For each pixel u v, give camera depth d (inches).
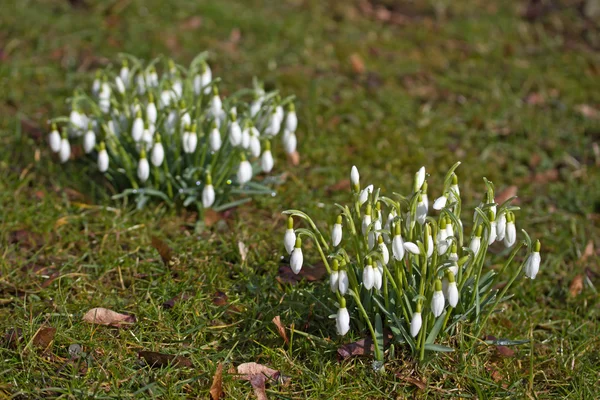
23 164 154.6
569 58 227.6
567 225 152.7
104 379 102.9
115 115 139.9
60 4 226.7
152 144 135.7
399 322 104.3
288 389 104.7
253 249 134.2
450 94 200.4
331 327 112.7
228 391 102.2
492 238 101.3
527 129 185.6
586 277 134.8
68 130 147.9
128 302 118.8
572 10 261.9
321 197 151.9
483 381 106.2
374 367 105.0
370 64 212.8
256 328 113.9
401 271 103.7
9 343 107.8
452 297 94.8
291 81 195.9
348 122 181.8
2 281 121.8
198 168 135.6
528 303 128.2
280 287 122.0
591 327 123.4
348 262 102.1
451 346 110.4
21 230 134.3
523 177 169.2
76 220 138.1
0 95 178.1
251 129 130.0
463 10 258.5
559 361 113.2
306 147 166.2
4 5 220.2
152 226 137.3
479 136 182.2
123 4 227.9
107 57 201.2
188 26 222.7
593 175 170.4
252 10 236.7
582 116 195.0
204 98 148.8
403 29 240.8
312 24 233.8
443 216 99.9
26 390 100.0
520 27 247.4
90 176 151.2
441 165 167.9
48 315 113.5
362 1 256.5
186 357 108.4
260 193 141.7
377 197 102.6
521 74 214.7
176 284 123.2
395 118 183.6
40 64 194.9
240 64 203.5
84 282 123.0
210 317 115.8
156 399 100.9
